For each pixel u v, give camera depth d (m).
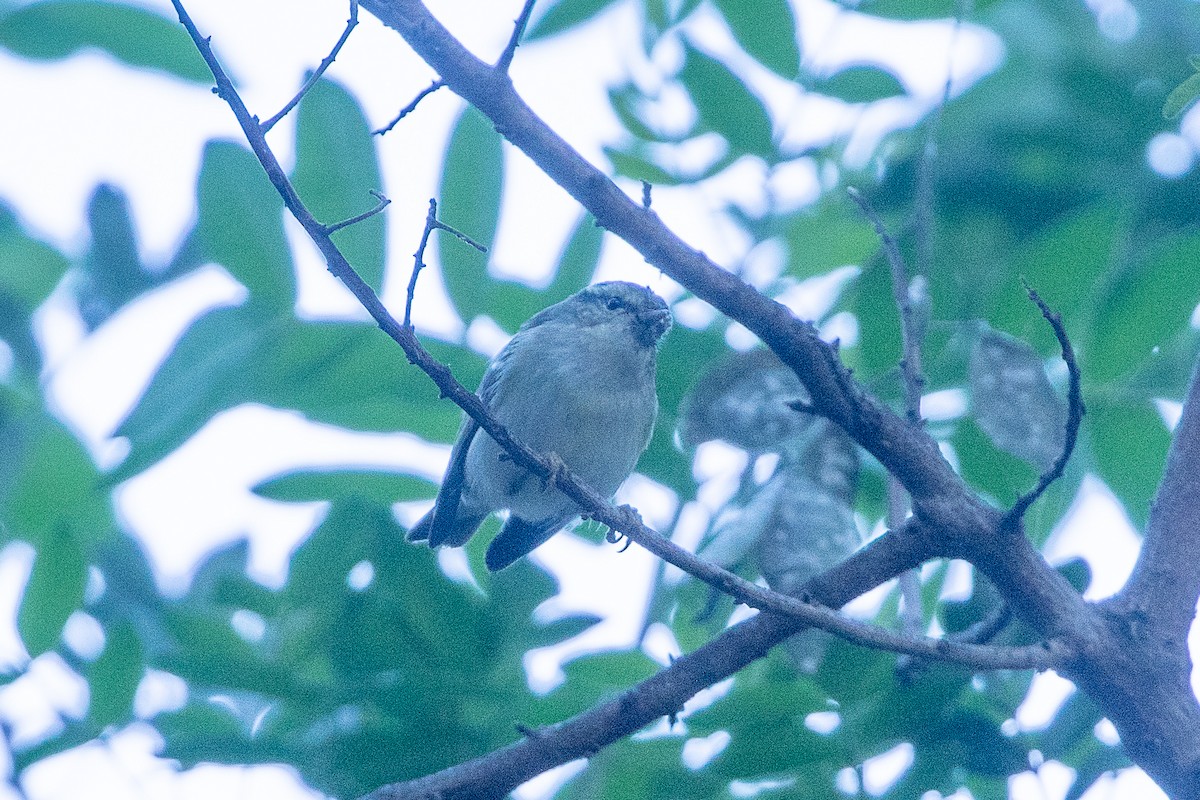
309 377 10.27
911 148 11.59
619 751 9.69
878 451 8.63
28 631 11.02
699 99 11.52
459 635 9.73
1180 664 8.48
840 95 11.54
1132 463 10.20
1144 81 11.47
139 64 11.32
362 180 10.53
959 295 10.62
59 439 11.81
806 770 9.45
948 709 9.22
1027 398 8.94
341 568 9.94
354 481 10.69
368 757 9.34
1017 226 10.88
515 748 8.80
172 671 9.77
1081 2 11.94
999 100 11.40
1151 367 10.35
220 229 10.31
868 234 11.59
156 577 12.03
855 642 8.09
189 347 10.18
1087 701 9.20
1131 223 10.91
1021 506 8.48
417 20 8.12
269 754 9.34
